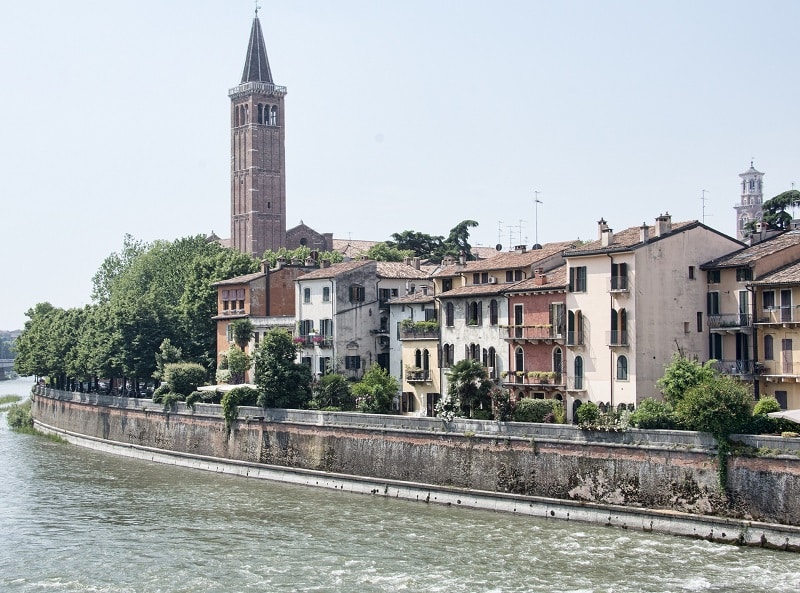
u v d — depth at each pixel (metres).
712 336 83.81
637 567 59.47
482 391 82.06
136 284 182.38
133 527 75.38
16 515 80.56
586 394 84.81
